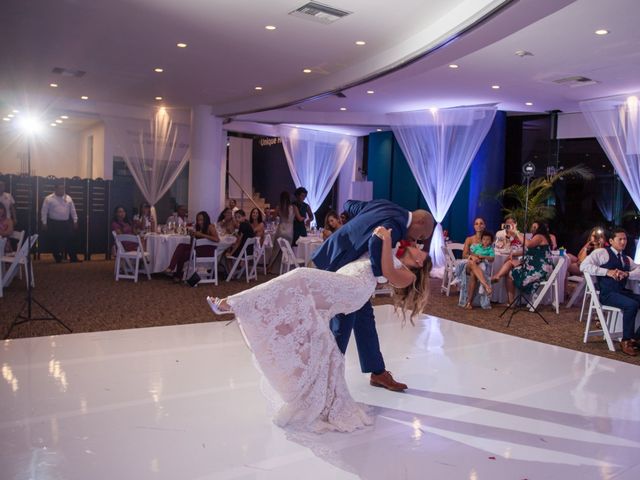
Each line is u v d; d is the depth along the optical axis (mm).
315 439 2998
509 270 7559
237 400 3533
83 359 4293
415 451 2910
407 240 3646
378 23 5930
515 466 2787
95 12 5801
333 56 7316
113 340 4902
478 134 10625
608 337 5348
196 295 7516
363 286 3320
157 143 11945
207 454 2773
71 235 11406
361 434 3096
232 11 5672
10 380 3752
